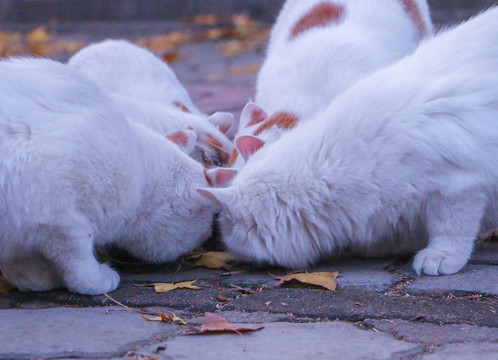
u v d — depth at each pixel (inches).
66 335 159.6
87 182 185.6
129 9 849.5
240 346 151.5
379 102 202.2
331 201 202.7
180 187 217.9
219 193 207.5
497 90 204.7
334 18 299.4
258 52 661.9
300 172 203.6
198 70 581.3
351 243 214.4
